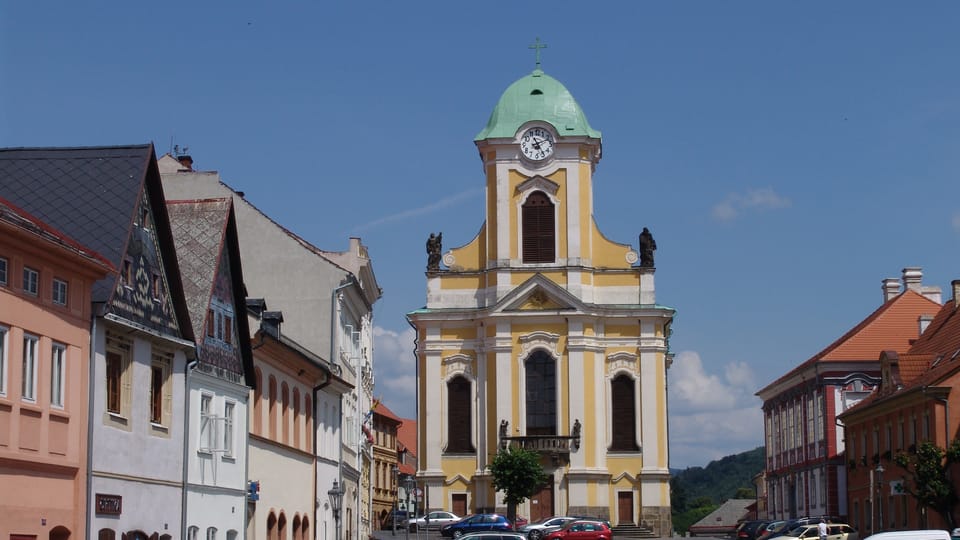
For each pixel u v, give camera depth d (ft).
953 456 245.65
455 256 384.47
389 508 497.46
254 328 189.78
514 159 381.81
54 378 126.62
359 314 300.20
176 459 156.04
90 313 132.98
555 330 374.22
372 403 360.07
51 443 125.08
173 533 154.71
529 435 370.12
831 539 267.59
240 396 179.93
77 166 143.74
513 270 377.30
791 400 413.59
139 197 141.18
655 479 369.30
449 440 377.09
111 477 137.69
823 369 369.30
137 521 144.36
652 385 373.20
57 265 125.59
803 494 393.91
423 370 379.96
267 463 195.11
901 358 295.69
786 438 422.00
